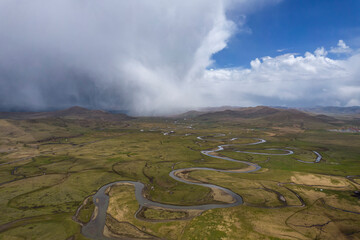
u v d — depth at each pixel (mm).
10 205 102375
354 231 77000
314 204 99750
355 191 115000
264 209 94625
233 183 129125
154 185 130000
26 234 78250
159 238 75250
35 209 98625
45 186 126938
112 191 119688
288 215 88938
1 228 82688
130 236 76688
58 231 80125
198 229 78500
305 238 72250
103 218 89812
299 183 128625
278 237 72562
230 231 76625
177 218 88438
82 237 76500
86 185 128625
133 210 96000
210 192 115750
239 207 96250
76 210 97812
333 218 86500
